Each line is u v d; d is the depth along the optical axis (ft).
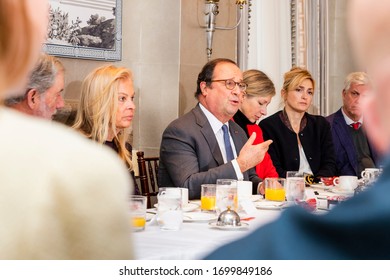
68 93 13.70
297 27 18.45
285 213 1.35
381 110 1.26
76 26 13.74
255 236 1.38
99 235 1.79
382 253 1.22
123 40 14.84
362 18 1.26
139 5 15.06
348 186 11.63
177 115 15.07
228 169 10.01
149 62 15.20
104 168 1.81
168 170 10.62
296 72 14.48
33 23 1.73
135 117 15.14
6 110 1.80
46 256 1.71
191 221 7.93
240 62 16.61
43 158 1.73
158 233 7.03
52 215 1.71
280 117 14.62
